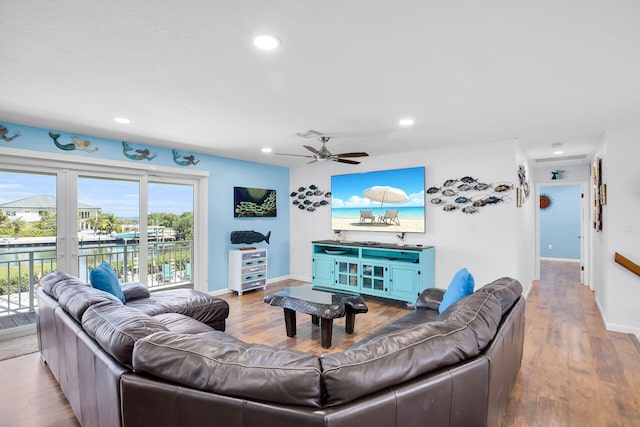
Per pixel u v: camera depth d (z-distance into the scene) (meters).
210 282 5.20
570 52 1.94
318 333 3.57
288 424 1.05
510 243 4.23
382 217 5.24
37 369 2.79
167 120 3.31
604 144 3.84
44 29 1.68
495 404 1.61
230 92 2.58
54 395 2.39
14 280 3.57
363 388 1.10
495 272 4.34
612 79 2.33
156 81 2.36
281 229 6.37
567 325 3.80
